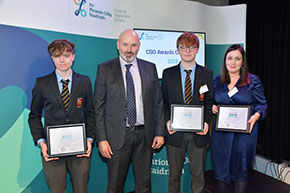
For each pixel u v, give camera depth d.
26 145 2.00
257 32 3.44
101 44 2.44
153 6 2.69
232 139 2.01
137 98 1.84
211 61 3.16
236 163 2.04
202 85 2.02
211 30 3.12
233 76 2.06
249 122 1.94
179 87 2.04
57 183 1.71
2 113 1.86
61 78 1.73
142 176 1.92
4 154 1.89
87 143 1.75
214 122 2.11
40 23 2.01
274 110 3.16
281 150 3.10
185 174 2.63
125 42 1.76
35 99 1.68
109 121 1.79
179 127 2.03
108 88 1.77
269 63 3.21
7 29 1.83
